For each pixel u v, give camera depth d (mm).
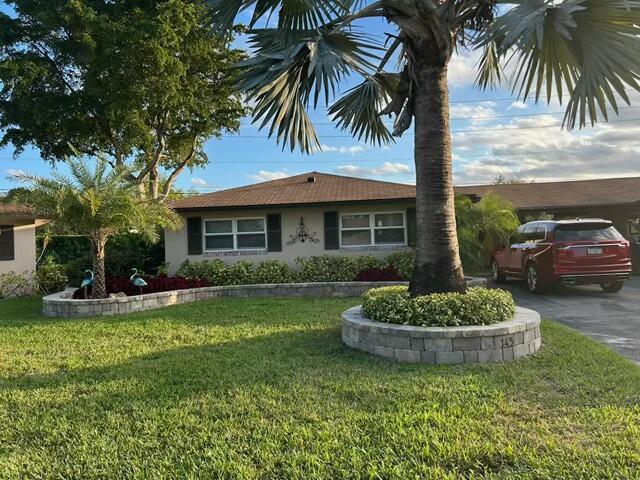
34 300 12625
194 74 18547
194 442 3248
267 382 4512
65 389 4480
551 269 10867
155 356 5715
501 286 13133
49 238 15617
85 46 15594
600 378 4492
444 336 5125
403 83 6238
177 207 13328
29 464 3008
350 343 5934
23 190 9648
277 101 6094
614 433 3221
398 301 5797
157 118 19469
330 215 13453
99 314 9562
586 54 5082
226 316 8555
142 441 3283
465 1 5840
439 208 5973
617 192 18812
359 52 6941
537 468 2764
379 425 3434
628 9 4395
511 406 3777
